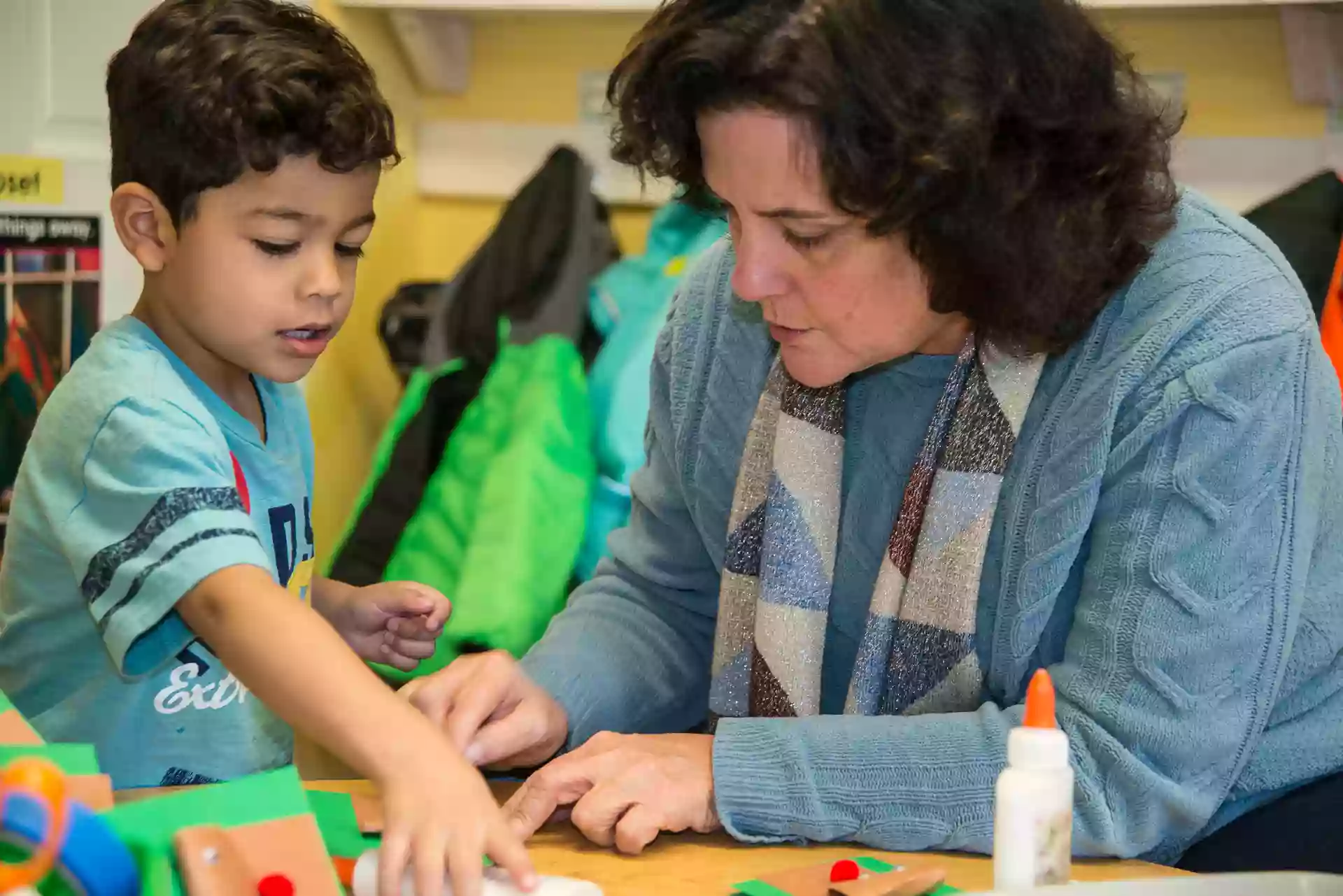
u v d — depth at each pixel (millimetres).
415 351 2070
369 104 1077
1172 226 1022
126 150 1074
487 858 821
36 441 1039
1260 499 942
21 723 799
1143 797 924
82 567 930
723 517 1216
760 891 805
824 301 938
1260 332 958
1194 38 2020
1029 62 872
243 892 663
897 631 1082
